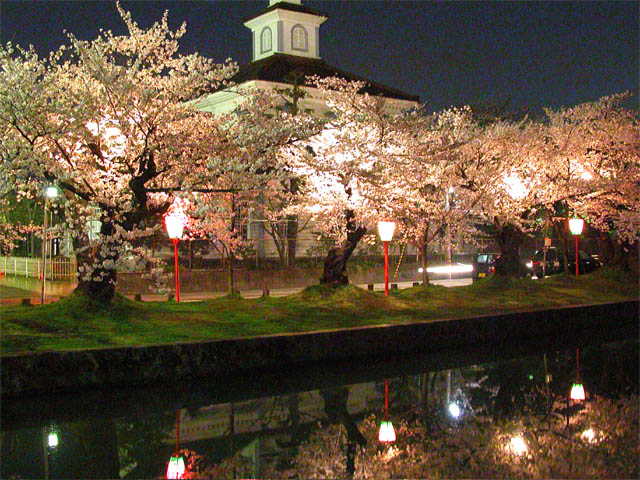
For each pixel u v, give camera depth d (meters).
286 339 15.54
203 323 16.55
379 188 18.83
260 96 16.89
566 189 24.16
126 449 11.27
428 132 21.92
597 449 11.12
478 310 20.72
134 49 16.19
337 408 13.68
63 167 14.88
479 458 10.70
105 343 13.91
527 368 17.39
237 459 10.81
